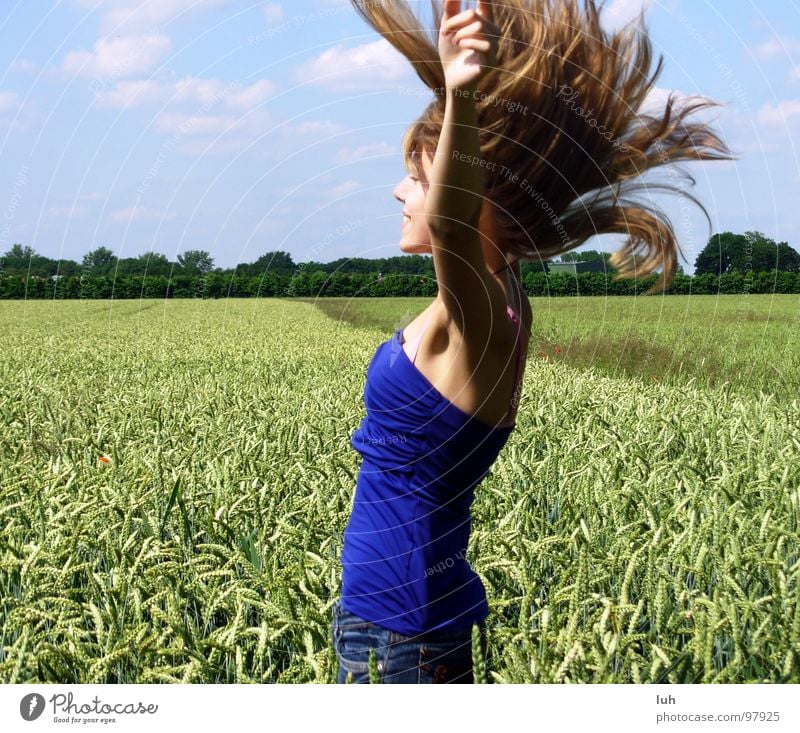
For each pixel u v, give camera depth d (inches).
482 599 79.1
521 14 66.7
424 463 71.3
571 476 148.6
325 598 106.6
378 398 73.3
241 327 733.9
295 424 231.1
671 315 867.4
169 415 249.1
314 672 89.5
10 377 432.5
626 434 215.5
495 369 68.3
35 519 135.0
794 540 124.1
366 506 75.2
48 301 1608.0
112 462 170.9
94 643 98.2
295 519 132.9
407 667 74.0
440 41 58.9
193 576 113.7
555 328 625.6
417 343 70.8
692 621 101.0
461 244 61.5
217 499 136.1
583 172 67.7
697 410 282.7
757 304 1125.1
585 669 84.5
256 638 100.3
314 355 475.2
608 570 109.7
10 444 209.2
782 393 409.1
